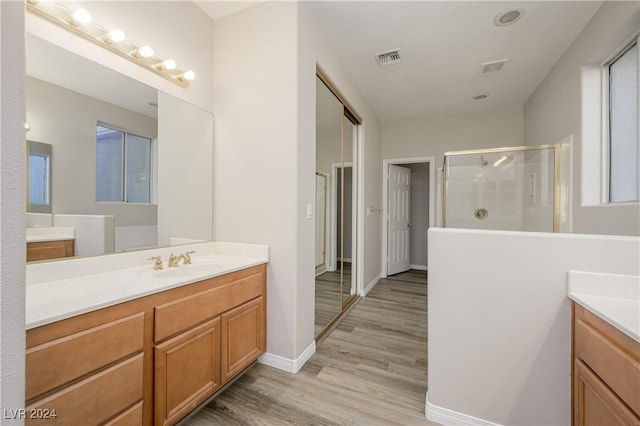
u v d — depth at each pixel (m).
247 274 1.79
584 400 1.11
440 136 4.36
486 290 1.35
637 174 1.90
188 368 1.38
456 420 1.41
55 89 1.34
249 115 2.03
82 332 0.99
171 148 1.88
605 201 2.21
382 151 4.68
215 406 1.55
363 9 2.05
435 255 1.46
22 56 0.43
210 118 2.14
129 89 1.65
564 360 1.23
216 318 1.56
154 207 1.80
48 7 1.29
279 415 1.49
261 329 1.92
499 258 1.33
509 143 3.98
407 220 5.26
